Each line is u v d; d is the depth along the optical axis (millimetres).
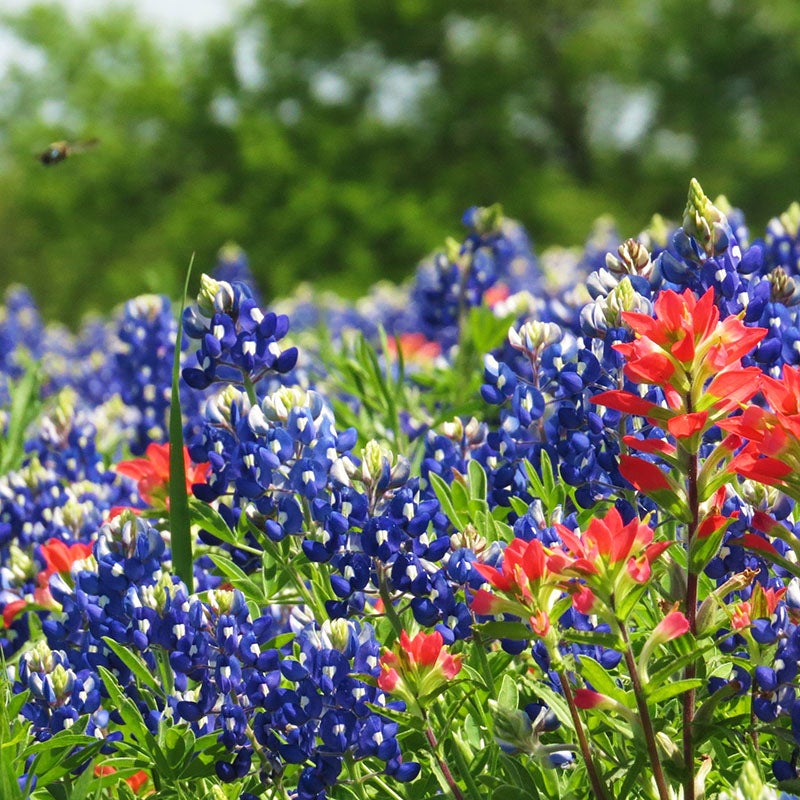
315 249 47531
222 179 51031
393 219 47094
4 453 5266
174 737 2818
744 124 52469
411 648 2541
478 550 3006
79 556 3641
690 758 2441
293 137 51031
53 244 55000
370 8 51812
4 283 57156
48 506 4277
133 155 54156
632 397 2441
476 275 6281
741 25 50906
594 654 2793
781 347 3297
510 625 2434
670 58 52188
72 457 4965
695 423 2354
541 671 3053
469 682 2805
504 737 2533
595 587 2297
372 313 11312
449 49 53438
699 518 2502
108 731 3385
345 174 50250
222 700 2871
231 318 3471
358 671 2727
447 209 49188
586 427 3141
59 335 12742
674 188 51938
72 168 54594
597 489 3174
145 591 2965
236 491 3100
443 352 7195
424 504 2912
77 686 3115
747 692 2844
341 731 2678
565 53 52500
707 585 3062
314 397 3137
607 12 53062
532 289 10312
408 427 5355
